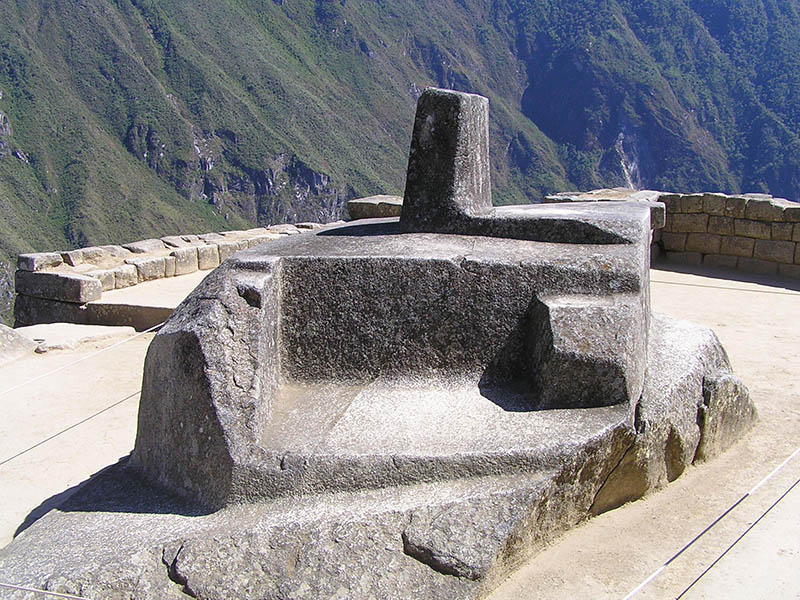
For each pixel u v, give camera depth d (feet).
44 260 24.86
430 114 11.82
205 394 9.03
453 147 11.76
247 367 9.34
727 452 11.95
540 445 8.73
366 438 9.04
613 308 9.81
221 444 8.81
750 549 9.25
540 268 10.35
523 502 8.30
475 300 10.39
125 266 25.81
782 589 8.60
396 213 28.22
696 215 27.81
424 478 8.52
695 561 8.96
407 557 7.95
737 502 10.24
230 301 9.67
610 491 9.76
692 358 11.71
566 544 9.04
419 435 9.09
